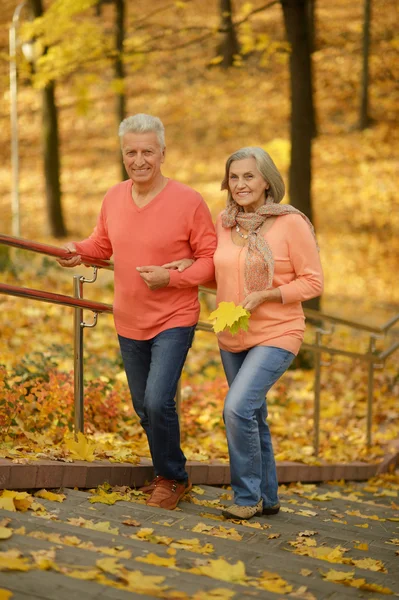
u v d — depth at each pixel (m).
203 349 11.30
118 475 4.89
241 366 4.73
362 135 25.12
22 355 8.96
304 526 4.78
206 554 3.55
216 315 4.49
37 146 27.38
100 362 8.78
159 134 4.52
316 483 7.05
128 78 30.05
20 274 12.98
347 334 13.88
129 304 4.64
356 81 27.97
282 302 4.57
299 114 11.34
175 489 4.78
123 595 2.63
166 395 4.54
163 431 4.60
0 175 25.59
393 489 7.13
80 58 12.28
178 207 4.57
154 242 4.54
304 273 4.58
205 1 34.09
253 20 30.94
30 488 4.33
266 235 4.62
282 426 8.62
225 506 5.00
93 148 26.52
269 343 4.64
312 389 10.36
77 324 5.07
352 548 4.27
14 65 12.82
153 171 4.50
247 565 3.51
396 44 29.78
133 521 4.04
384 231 20.33
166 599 2.73
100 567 2.94
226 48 29.58
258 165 4.61
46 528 3.50
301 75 11.26
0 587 2.62
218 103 27.88
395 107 26.48
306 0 11.16
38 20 12.24
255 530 4.36
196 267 4.57
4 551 3.01
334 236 20.16
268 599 2.89
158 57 30.86
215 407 8.04
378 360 8.13
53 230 20.98
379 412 9.71
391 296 17.33
